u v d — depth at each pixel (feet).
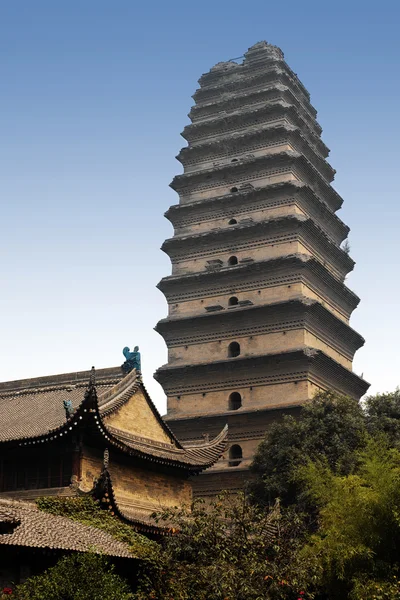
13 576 98.27
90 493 123.44
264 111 254.47
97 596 85.97
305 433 187.11
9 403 159.53
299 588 106.42
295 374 217.15
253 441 215.92
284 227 234.17
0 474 138.21
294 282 227.81
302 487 171.42
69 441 134.72
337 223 260.62
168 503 157.48
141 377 161.27
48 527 106.52
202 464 164.86
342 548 120.26
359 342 250.98
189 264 246.88
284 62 269.03
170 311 242.99
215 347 231.91
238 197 244.22
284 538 113.80
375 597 114.01
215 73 274.36
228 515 113.60
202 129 263.90
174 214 254.27
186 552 111.04
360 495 122.93
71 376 177.68
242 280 234.79
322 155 276.62
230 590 99.66
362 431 182.70
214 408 225.97
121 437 147.02
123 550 110.01
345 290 248.32
